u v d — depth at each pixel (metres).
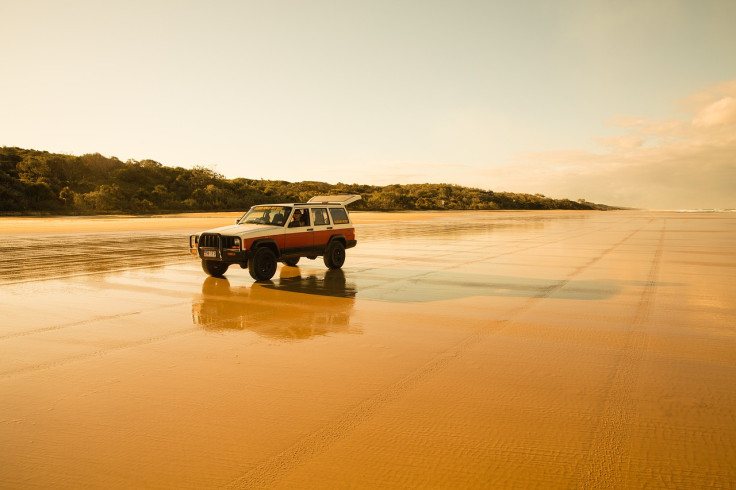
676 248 20.55
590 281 11.51
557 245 22.03
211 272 11.96
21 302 8.79
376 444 3.52
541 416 4.01
